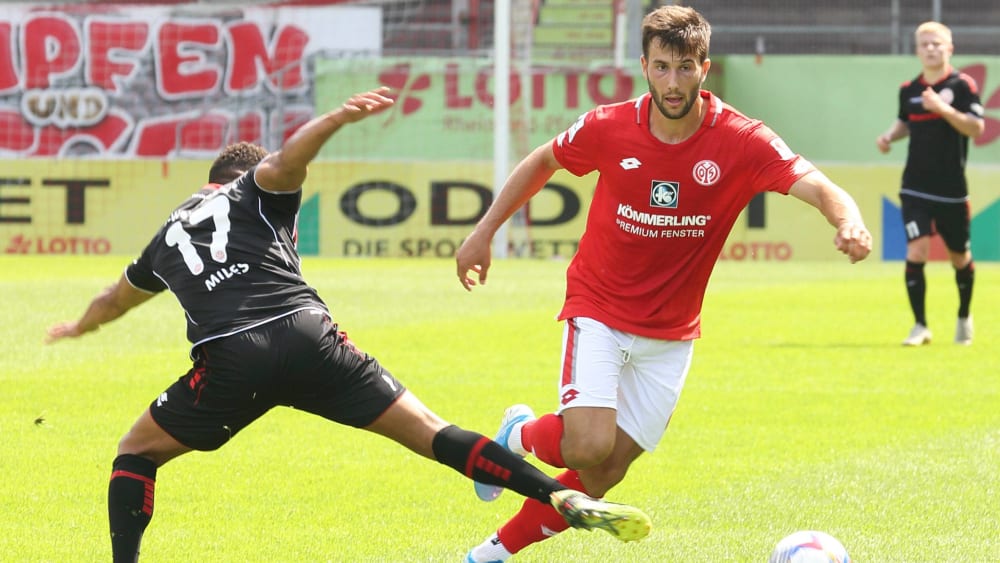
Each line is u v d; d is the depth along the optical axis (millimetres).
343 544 18391
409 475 22953
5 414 28234
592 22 94250
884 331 45844
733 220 16734
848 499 21109
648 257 16609
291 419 28312
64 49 87500
